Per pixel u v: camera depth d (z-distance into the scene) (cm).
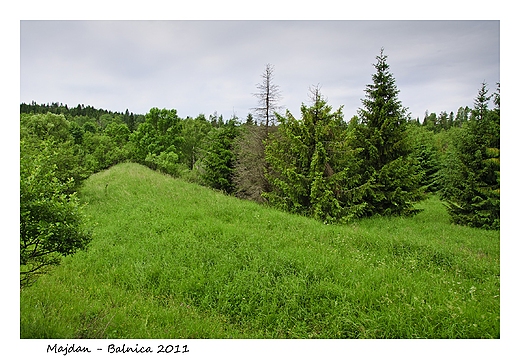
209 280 709
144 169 2867
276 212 1391
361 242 1012
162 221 1181
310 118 1664
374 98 1781
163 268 784
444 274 794
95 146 4441
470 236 1249
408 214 1714
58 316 509
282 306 614
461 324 528
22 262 461
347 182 1630
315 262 780
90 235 521
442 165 3095
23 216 452
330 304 610
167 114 4931
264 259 799
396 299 614
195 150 4934
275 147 1744
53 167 527
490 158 1509
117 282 735
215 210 1365
